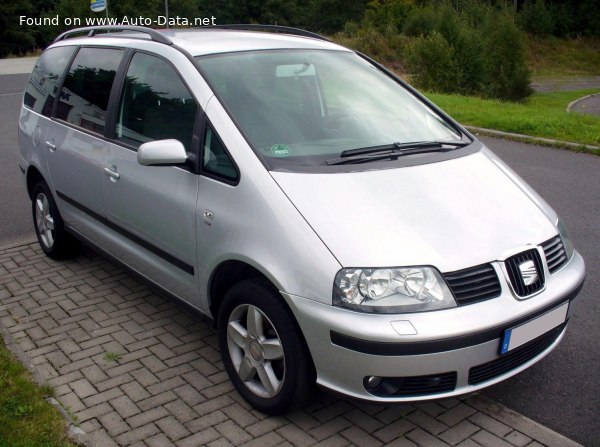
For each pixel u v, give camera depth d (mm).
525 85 26406
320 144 3646
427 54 23281
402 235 2988
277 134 3584
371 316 2816
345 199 3141
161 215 3818
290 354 3092
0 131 12477
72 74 5137
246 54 4078
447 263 2920
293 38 4613
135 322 4465
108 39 4879
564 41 50938
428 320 2809
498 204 3385
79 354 4031
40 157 5348
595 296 4758
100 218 4609
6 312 4641
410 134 4016
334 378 2969
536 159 9172
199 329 4359
